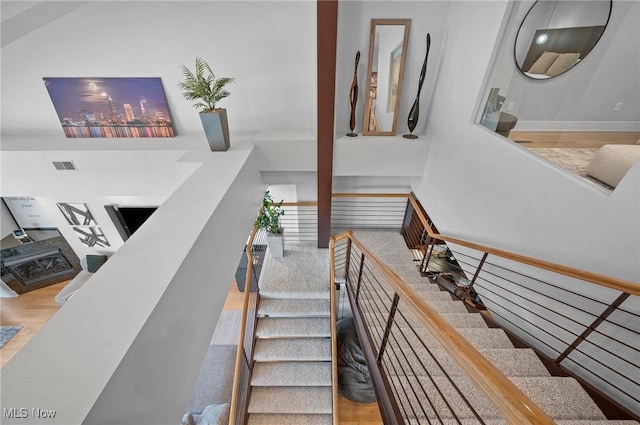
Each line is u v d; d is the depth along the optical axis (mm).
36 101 3055
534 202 1782
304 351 3359
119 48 2844
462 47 2674
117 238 4648
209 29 2811
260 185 3377
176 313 1231
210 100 2590
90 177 3053
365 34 3068
